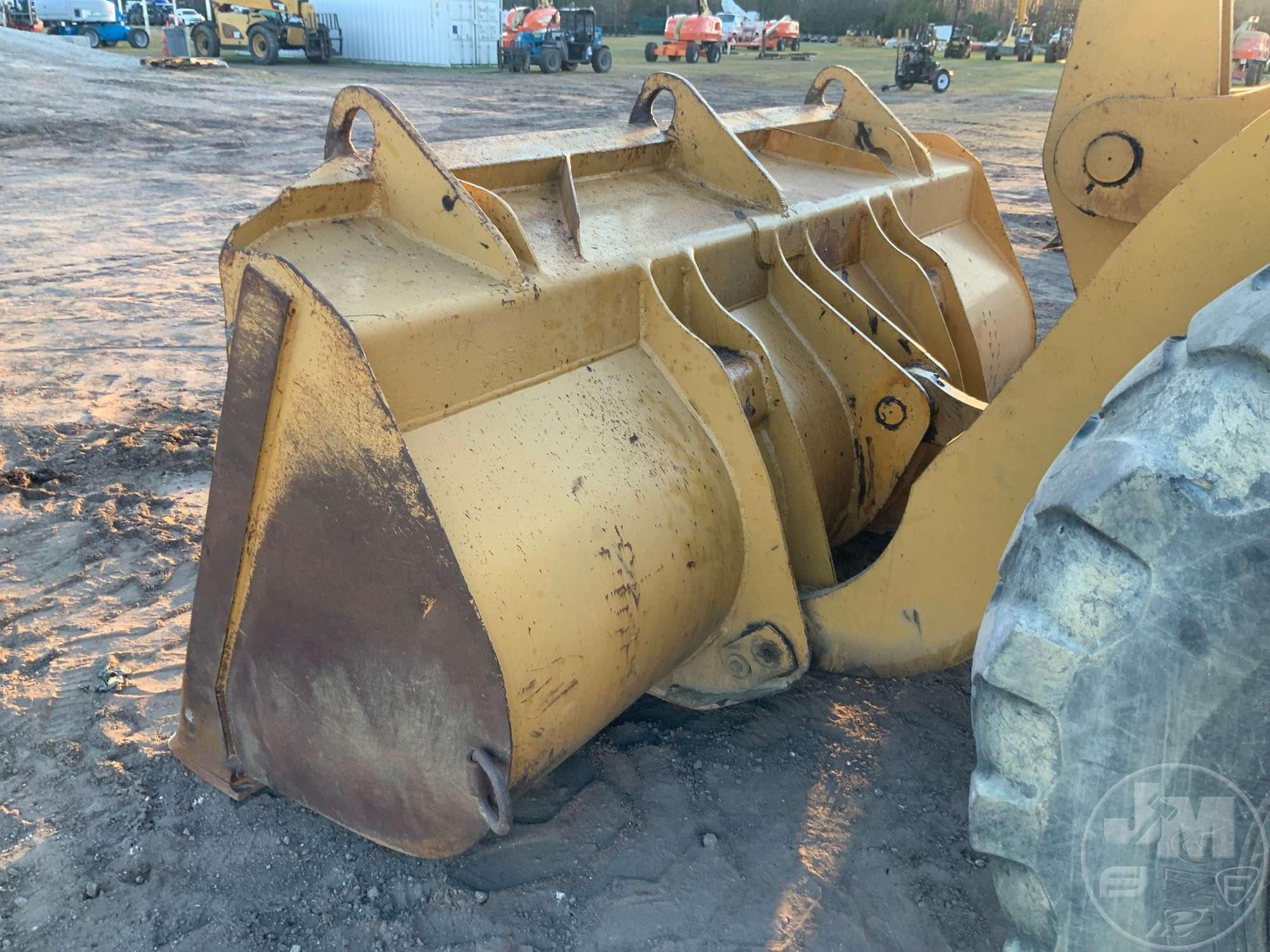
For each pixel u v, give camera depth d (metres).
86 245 8.50
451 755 1.89
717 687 2.60
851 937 2.12
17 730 2.75
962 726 2.78
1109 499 1.36
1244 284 1.40
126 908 2.19
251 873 2.28
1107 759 1.41
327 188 2.05
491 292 2.02
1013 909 1.57
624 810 2.46
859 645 2.42
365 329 1.78
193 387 5.38
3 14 29.27
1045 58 39.25
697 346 2.36
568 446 2.09
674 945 2.10
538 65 27.73
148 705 2.86
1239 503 1.28
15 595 3.41
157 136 14.25
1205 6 2.64
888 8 57.75
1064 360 1.91
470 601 1.75
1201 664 1.33
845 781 2.56
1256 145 1.58
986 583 2.18
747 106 19.44
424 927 2.14
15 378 5.41
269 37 26.02
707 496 2.31
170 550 3.73
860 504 2.99
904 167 3.92
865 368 2.88
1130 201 2.83
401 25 28.78
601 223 2.61
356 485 1.80
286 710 2.10
